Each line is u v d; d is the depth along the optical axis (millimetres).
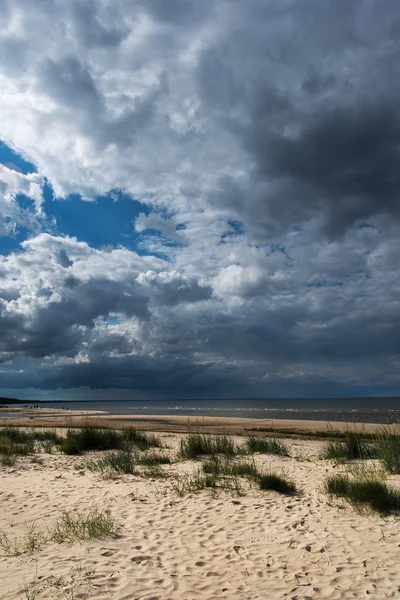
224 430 23609
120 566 4492
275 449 12992
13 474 9617
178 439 17531
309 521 6016
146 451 13188
